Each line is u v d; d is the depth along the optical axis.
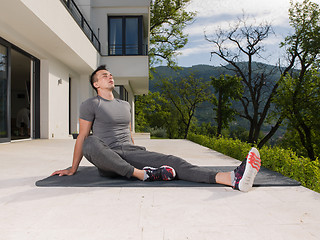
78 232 1.31
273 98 20.67
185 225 1.40
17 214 1.57
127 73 12.59
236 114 23.06
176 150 5.58
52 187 2.22
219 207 1.69
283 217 1.52
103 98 2.58
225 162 3.76
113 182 2.32
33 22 6.00
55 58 9.24
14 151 5.07
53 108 9.07
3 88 6.69
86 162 3.77
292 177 2.93
